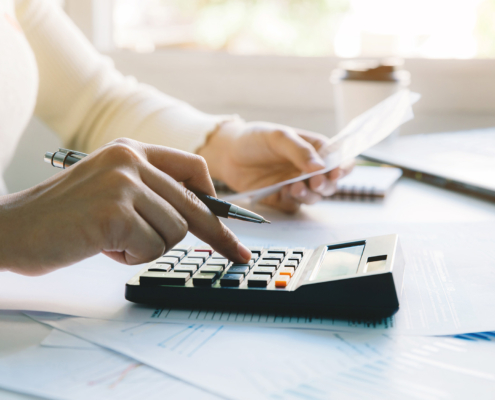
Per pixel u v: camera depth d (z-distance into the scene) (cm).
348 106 88
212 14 115
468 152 82
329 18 113
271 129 64
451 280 38
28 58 64
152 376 25
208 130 73
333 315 32
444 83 109
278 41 115
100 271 41
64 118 83
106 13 115
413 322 31
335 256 37
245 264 37
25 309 33
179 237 35
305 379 24
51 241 32
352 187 68
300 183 60
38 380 24
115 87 84
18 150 110
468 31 110
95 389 24
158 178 35
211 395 23
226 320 32
